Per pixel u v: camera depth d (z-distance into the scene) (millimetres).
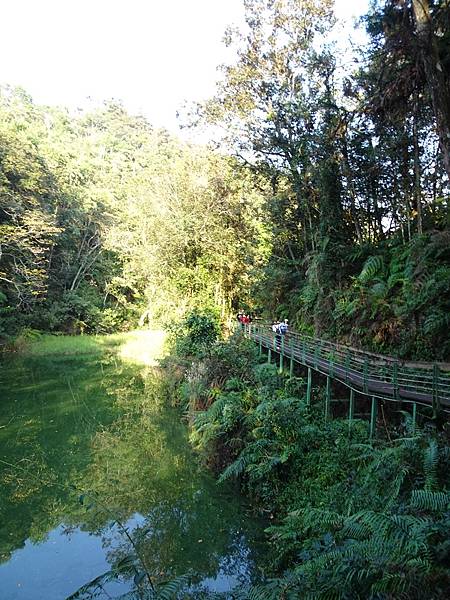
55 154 46938
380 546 5098
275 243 23781
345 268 18078
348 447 9906
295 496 9742
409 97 13086
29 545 9812
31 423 18328
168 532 10055
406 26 11164
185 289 30016
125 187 45938
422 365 11078
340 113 17203
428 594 4477
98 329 45250
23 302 37094
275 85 20656
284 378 15359
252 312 30516
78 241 47188
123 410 20234
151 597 5543
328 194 18391
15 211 33406
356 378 11461
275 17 20266
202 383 17516
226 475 11117
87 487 12359
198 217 29188
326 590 5125
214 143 22875
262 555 8961
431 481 6758
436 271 12367
